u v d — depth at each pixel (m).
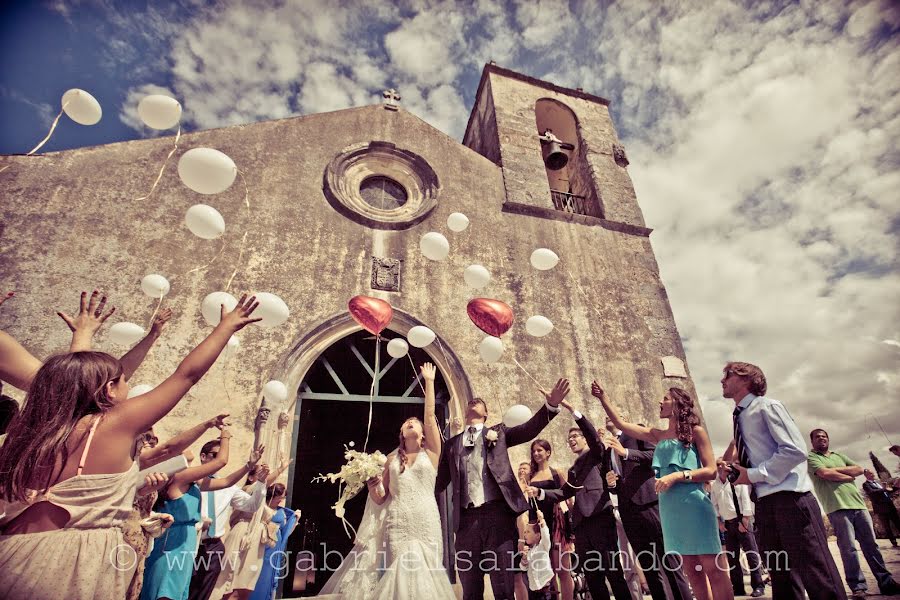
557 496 4.30
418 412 10.75
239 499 4.50
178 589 3.55
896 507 7.72
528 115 11.71
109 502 1.61
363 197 9.01
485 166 10.23
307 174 8.48
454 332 7.78
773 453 2.95
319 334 7.00
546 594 4.79
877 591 4.43
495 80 12.16
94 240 6.68
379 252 8.07
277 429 6.16
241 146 8.30
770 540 2.82
